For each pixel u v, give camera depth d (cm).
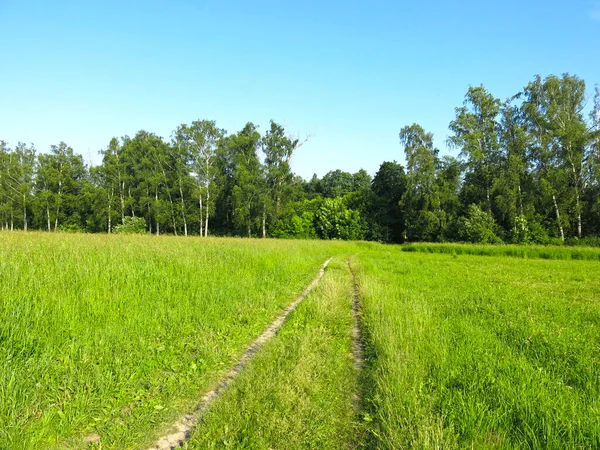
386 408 411
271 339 669
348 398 470
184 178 5416
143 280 908
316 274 1628
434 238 5438
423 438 338
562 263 2388
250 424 386
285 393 443
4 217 5859
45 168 5928
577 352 590
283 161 5762
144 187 5494
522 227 4347
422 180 5397
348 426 401
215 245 1778
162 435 384
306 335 681
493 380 474
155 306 758
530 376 485
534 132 4450
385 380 479
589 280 1538
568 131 4059
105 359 520
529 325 746
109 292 758
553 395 436
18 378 432
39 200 5672
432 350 584
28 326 554
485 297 1074
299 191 6850
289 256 1922
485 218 4631
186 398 461
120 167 5694
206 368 542
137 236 2242
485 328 744
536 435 362
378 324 729
